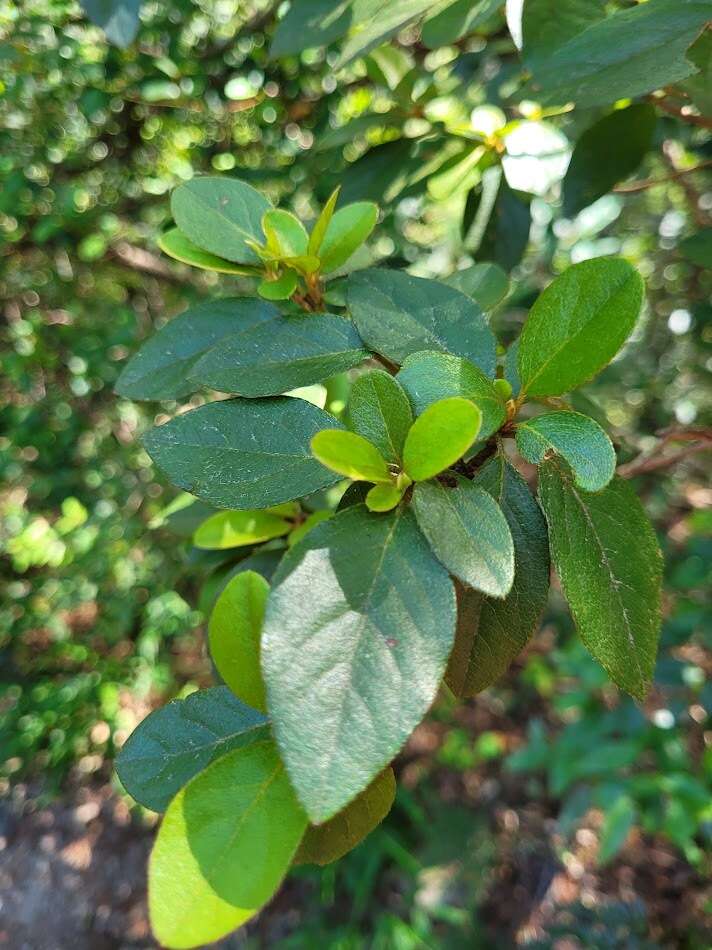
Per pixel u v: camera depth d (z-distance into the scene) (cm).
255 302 17
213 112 59
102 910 72
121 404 74
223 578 22
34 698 81
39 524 74
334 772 9
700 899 59
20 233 63
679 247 24
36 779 81
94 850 77
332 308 21
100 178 64
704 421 71
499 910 66
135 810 79
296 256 17
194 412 13
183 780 13
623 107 25
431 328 15
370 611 10
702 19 14
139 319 74
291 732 10
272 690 10
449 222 46
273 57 19
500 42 36
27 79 53
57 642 81
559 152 28
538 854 70
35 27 51
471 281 19
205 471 13
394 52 28
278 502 12
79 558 76
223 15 54
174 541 77
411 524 11
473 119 29
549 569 13
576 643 63
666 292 67
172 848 10
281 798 11
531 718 84
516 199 31
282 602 10
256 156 62
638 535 13
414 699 10
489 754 78
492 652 14
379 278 15
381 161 29
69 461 77
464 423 11
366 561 11
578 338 13
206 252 17
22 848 76
